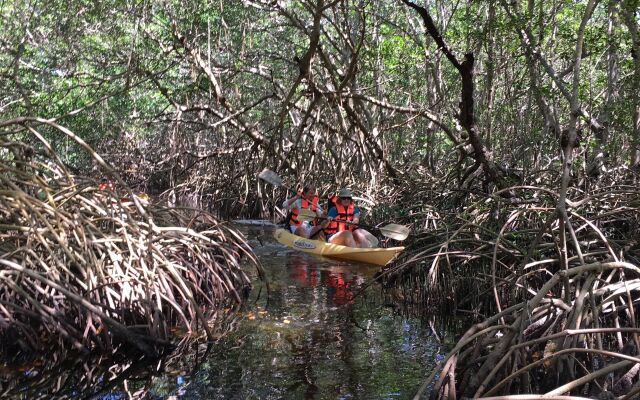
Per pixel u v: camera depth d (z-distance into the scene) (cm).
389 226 1081
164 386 533
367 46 1872
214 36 1905
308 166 1805
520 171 1276
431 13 2323
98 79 1684
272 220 1861
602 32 1159
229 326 712
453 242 923
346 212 1250
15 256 617
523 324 512
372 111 2138
